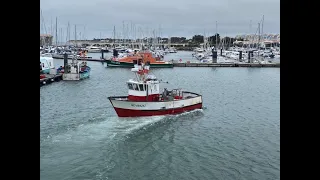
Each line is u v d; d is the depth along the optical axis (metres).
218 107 54.69
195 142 34.38
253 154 30.80
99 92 68.00
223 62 143.00
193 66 135.75
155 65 125.56
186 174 25.95
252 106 56.38
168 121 42.94
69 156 29.45
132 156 29.81
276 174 26.17
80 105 53.59
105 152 30.66
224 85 84.25
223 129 40.00
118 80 88.62
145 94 44.00
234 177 25.47
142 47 176.00
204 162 28.56
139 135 36.41
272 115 49.06
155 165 27.81
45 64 84.88
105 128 38.84
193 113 48.12
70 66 89.50
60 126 39.72
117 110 42.72
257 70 125.31
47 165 27.27
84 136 35.59
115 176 25.50
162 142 34.12
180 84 84.44
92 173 26.00
